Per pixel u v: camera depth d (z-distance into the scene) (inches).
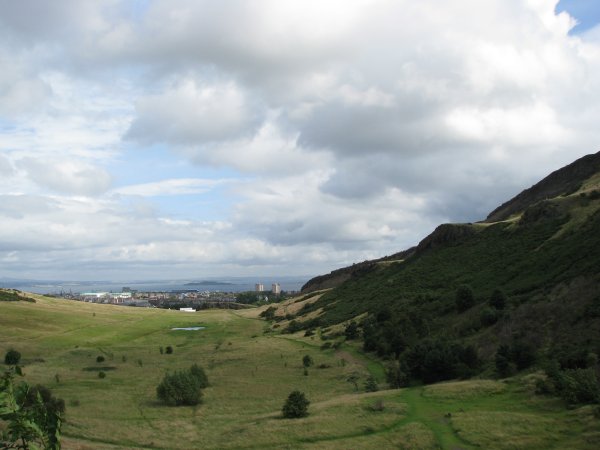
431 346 2711.6
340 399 2244.1
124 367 3580.2
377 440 1573.6
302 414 1958.7
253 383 2935.5
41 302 7445.9
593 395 1692.9
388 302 5064.0
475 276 4532.5
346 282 7859.3
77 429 1886.1
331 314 5954.7
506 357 2358.5
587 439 1400.1
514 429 1545.3
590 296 2583.7
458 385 2158.0
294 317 6894.7
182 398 2385.6
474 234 5890.8
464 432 1562.5
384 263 7598.4
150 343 5187.0
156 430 1915.6
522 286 3565.5
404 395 2159.2
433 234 6555.1
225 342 5118.1
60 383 2910.9
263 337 5369.1
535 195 7003.0
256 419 2005.4
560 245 4062.5
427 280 5201.8
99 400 2470.5
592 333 2234.3
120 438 1795.0
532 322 2706.7
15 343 4370.1
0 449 302.8
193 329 6574.8
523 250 4490.7
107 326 6122.1
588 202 4783.5
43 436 301.1
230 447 1653.5
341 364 3442.4
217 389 2780.5
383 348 3523.6
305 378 3048.7
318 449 1524.4
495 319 3093.0
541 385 1907.0
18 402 304.0
